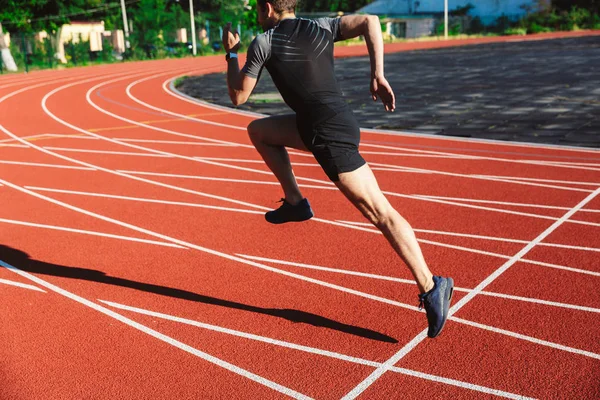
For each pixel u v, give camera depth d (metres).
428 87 17.36
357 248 5.33
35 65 34.69
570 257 4.96
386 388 3.22
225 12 55.38
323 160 3.43
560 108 12.56
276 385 3.29
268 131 3.91
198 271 4.93
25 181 8.15
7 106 16.67
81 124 13.09
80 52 37.16
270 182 7.80
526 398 3.09
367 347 3.65
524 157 8.56
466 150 9.16
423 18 60.84
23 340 3.85
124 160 9.32
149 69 30.17
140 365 3.53
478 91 15.93
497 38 48.88
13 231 6.07
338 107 3.39
